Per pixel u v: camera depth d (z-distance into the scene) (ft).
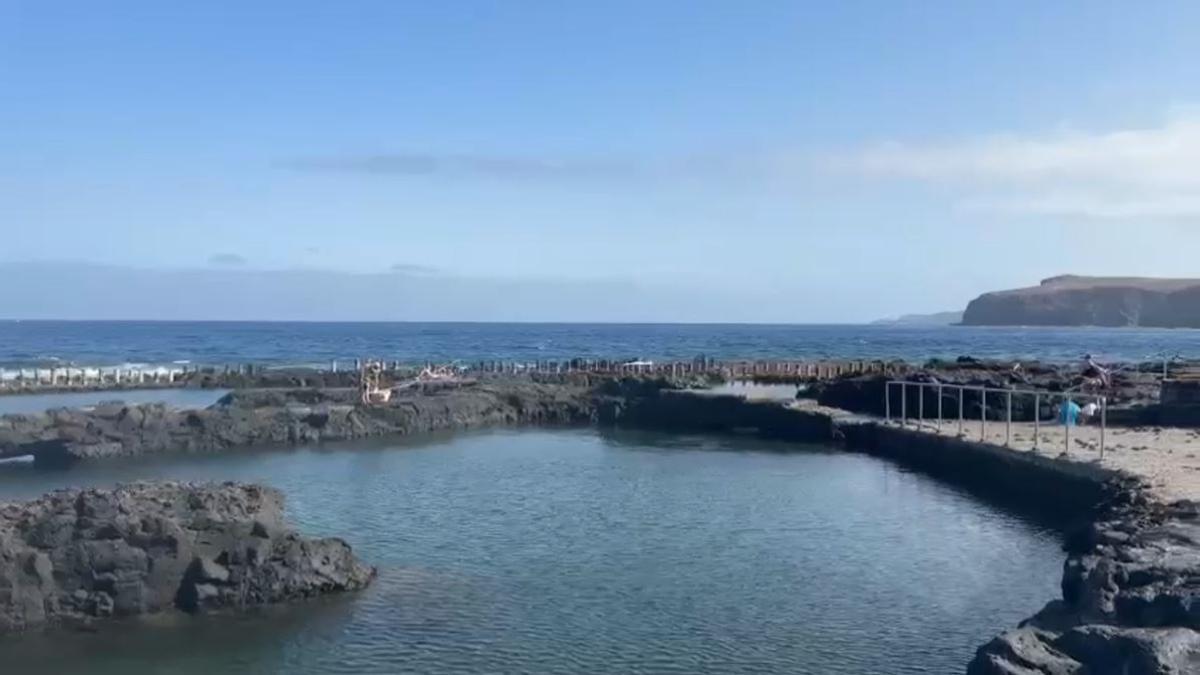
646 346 585.22
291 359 410.52
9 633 61.62
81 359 386.11
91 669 56.49
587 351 510.58
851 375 203.31
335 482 118.52
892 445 145.07
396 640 61.41
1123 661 43.39
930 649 59.98
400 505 103.50
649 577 75.46
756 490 113.70
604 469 130.52
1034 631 48.52
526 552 82.99
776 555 82.33
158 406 150.51
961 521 95.91
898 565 79.10
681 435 173.06
